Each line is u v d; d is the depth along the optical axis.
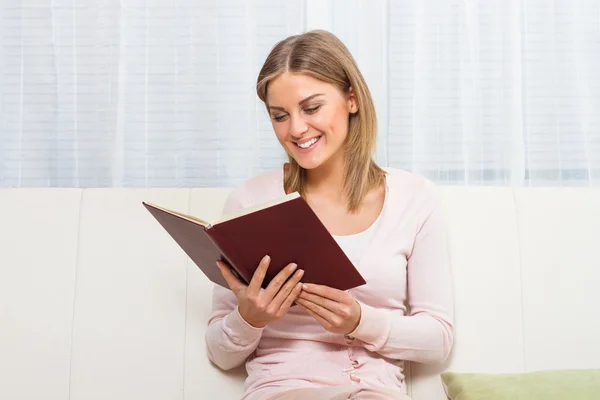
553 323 1.58
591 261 1.61
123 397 1.56
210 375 1.57
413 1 2.14
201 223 1.22
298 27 2.15
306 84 1.44
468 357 1.57
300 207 1.17
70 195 1.64
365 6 2.15
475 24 2.15
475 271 1.60
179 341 1.58
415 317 1.48
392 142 2.15
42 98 2.14
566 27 2.15
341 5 2.16
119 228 1.62
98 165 2.15
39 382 1.55
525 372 1.56
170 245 1.62
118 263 1.61
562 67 2.15
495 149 2.15
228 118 2.16
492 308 1.59
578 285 1.60
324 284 1.33
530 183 2.17
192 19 2.15
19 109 2.15
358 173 1.56
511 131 2.14
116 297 1.59
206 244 1.28
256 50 2.15
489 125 2.15
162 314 1.59
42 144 2.15
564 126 2.16
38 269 1.59
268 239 1.23
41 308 1.58
